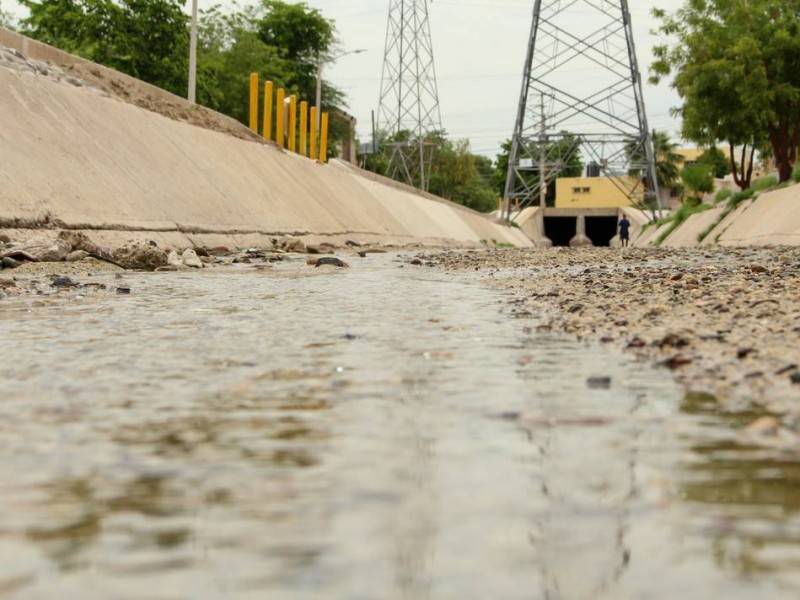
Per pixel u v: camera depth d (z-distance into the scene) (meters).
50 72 32.66
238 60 90.50
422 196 92.31
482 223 107.62
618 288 14.08
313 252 33.44
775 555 2.41
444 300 12.49
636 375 5.70
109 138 29.22
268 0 113.75
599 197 164.62
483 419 4.38
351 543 2.56
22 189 21.44
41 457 3.68
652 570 2.32
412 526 2.71
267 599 2.16
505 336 8.03
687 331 7.56
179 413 4.64
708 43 51.22
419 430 4.13
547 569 2.34
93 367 6.34
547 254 34.41
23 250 18.67
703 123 54.12
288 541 2.58
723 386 5.20
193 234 28.75
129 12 65.31
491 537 2.60
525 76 121.12
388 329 8.70
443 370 6.05
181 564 2.40
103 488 3.18
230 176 38.41
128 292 13.89
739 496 2.97
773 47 48.59
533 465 3.44
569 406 4.69
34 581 2.29
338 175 63.41
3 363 6.55
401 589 2.21
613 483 3.16
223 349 7.27
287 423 4.35
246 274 19.45
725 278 16.20
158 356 6.88
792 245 36.19
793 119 51.47
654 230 92.19
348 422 4.37
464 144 157.25
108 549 2.53
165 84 66.94
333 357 6.75
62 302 12.10
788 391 4.97
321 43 114.50
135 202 26.67
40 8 67.25
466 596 2.17
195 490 3.15
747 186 63.03
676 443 3.78
